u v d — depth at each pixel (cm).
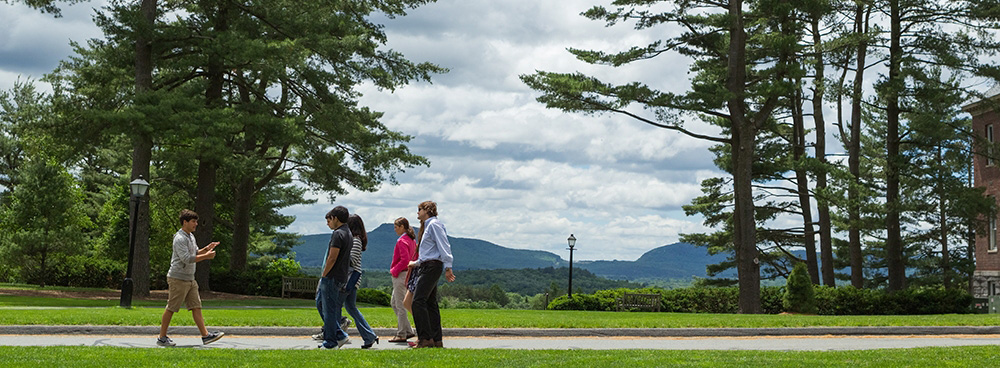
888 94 3191
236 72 3319
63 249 3450
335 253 1065
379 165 3422
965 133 3422
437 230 1072
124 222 3922
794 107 3956
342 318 1157
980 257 4134
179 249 1134
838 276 3762
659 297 3209
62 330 1332
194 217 1154
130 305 2159
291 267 4422
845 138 3991
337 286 1072
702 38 3111
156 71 3278
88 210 4525
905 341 1464
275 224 5484
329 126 3156
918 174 3519
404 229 1234
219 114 2750
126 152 4109
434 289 1089
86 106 2806
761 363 945
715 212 4847
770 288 3225
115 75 2895
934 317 1917
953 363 967
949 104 3209
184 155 2798
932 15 3266
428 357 932
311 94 3266
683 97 2889
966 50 3206
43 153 3728
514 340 1367
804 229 4031
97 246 3997
